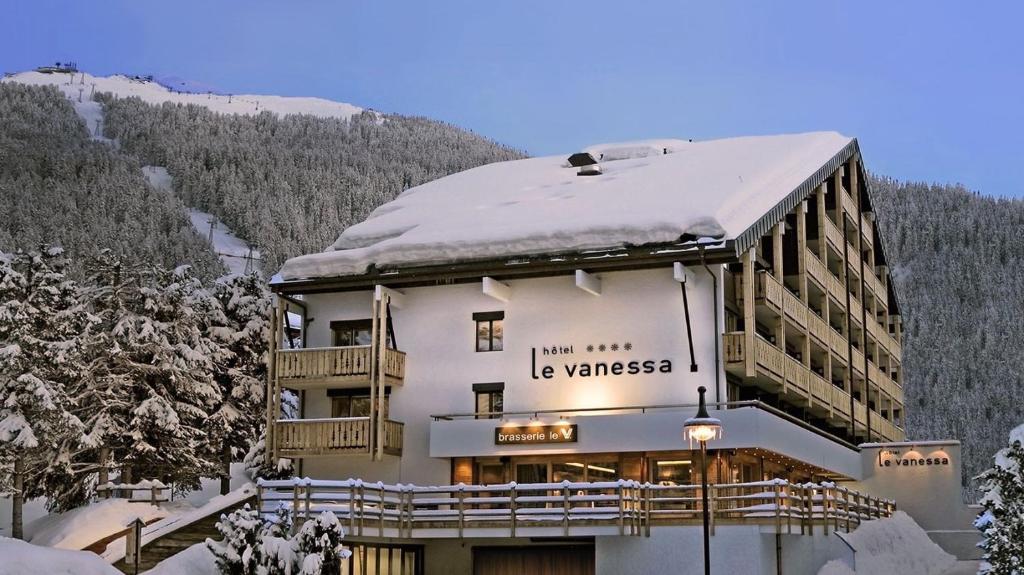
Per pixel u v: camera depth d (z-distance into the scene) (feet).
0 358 130.82
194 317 157.69
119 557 109.19
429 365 129.80
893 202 608.19
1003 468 86.22
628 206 129.18
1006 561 83.56
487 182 161.27
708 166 146.72
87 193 638.12
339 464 131.75
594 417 117.70
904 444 157.07
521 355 126.00
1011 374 422.41
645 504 104.06
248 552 76.18
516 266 123.24
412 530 107.55
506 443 120.47
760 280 123.85
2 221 554.46
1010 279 526.98
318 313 135.85
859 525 128.57
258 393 165.68
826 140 165.27
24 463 132.87
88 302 152.15
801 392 134.82
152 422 146.72
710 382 117.50
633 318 122.01
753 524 99.76
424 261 128.16
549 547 112.06
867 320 183.62
